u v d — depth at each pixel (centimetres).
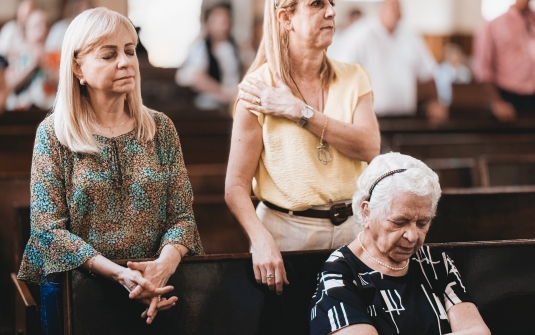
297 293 244
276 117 251
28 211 340
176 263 229
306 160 249
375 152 257
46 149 224
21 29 601
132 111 233
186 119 629
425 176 219
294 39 252
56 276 229
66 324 221
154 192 232
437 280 233
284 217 254
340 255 230
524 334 255
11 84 590
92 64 221
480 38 682
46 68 601
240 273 243
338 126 248
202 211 378
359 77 264
